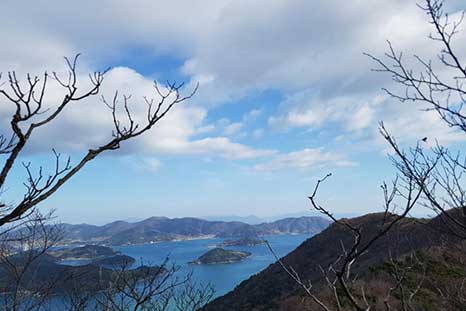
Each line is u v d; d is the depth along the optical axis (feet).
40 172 6.95
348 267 7.61
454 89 9.86
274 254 10.05
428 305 33.83
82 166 7.39
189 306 18.03
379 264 72.18
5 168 6.50
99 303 14.65
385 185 7.70
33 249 14.89
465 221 8.92
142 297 15.56
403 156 8.66
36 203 6.80
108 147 7.81
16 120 6.67
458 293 11.31
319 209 7.73
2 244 14.17
